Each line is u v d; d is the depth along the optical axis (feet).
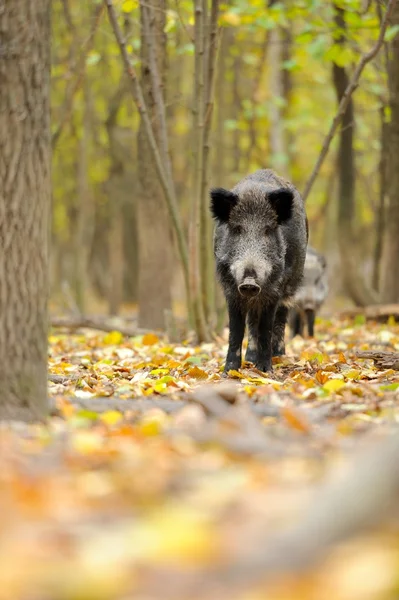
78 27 105.60
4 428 27.96
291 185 50.26
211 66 58.70
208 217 62.49
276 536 17.87
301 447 25.81
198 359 47.55
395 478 18.48
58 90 118.42
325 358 49.14
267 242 43.52
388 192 88.99
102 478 22.86
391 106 86.28
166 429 27.73
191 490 21.85
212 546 17.87
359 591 15.90
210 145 60.08
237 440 25.62
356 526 18.15
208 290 63.10
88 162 137.39
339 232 93.71
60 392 36.37
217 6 58.18
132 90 56.95
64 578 16.63
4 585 16.46
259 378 41.01
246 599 15.74
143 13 60.64
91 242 164.14
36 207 30.19
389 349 56.59
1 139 29.76
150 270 72.95
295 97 123.54
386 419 29.35
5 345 29.76
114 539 18.45
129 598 16.10
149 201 72.13
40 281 30.32
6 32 29.63
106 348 60.23
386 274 89.35
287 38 116.06
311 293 66.33
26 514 20.20
